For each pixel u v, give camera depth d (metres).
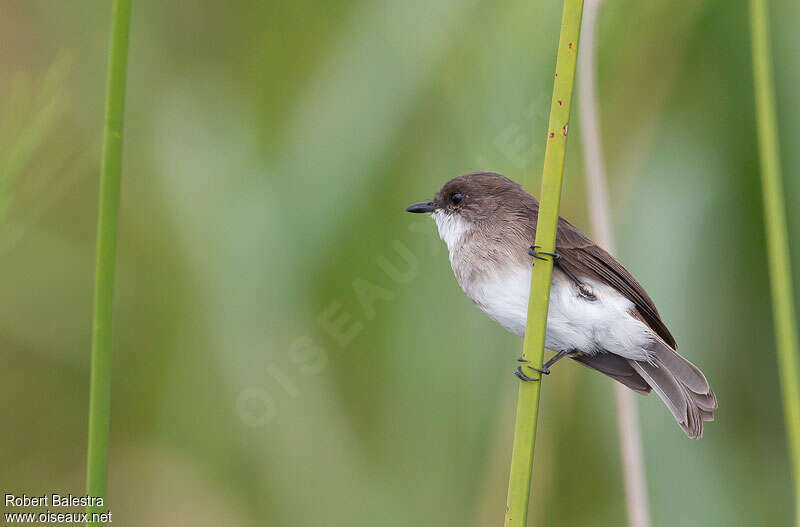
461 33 5.00
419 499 4.99
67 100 5.01
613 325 4.96
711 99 5.00
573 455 5.02
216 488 5.01
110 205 4.86
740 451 5.01
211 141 5.02
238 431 5.01
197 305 5.01
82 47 5.03
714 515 5.00
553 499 5.02
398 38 5.00
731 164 5.00
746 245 5.00
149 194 5.02
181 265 5.01
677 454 5.01
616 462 5.01
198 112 5.02
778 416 5.01
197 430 5.01
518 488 4.88
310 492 5.00
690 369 4.96
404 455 5.00
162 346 5.02
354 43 5.00
